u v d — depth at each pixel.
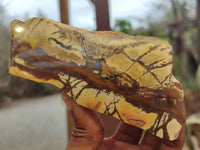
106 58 0.12
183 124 0.13
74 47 0.12
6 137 1.11
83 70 0.12
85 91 0.12
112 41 0.12
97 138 0.13
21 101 2.06
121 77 0.12
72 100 0.12
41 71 0.12
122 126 0.16
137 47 0.12
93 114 0.13
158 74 0.12
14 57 0.12
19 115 1.59
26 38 0.12
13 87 2.13
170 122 0.12
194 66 1.17
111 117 0.20
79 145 0.13
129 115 0.12
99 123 0.13
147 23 1.28
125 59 0.12
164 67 0.12
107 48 0.12
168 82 0.12
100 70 0.12
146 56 0.12
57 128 1.20
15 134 1.16
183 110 0.12
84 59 0.12
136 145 0.15
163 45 0.12
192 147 0.37
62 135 1.07
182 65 1.18
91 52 0.12
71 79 0.12
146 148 0.15
